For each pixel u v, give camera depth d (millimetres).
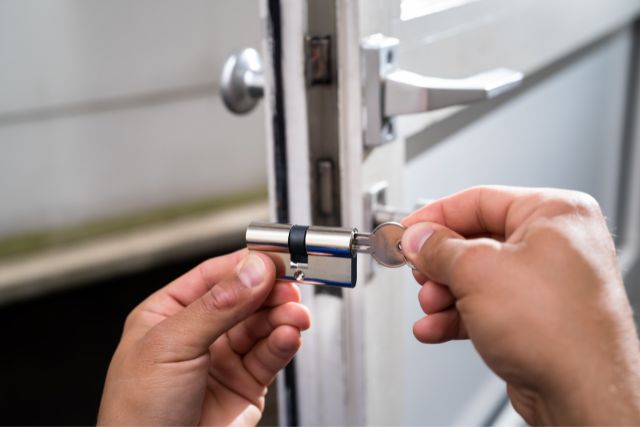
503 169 899
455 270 388
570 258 375
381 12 528
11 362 1418
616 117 1348
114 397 477
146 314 526
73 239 1467
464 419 1004
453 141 754
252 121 1667
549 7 821
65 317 1483
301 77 518
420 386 822
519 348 372
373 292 611
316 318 595
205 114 1605
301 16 506
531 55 795
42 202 1481
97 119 1488
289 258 451
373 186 566
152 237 1468
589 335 364
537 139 993
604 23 1045
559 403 374
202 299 457
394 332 677
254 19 1606
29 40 1375
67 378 1400
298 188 552
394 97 521
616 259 390
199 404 494
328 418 620
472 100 526
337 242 432
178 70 1543
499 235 471
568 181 1155
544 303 367
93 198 1531
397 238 436
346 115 527
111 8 1435
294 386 627
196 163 1630
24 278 1298
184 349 462
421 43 578
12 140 1416
